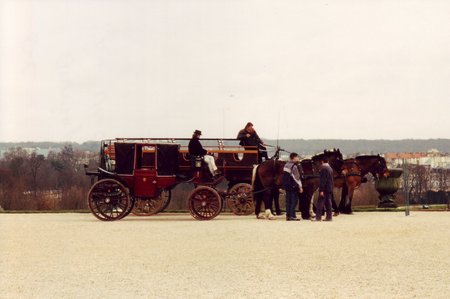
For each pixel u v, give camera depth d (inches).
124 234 868.6
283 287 500.1
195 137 1159.0
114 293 483.5
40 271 577.6
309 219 1118.4
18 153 2573.8
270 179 1132.5
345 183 1251.2
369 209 1403.8
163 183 1145.4
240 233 867.4
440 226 941.8
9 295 478.9
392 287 496.1
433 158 3403.1
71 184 2182.6
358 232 863.1
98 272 570.9
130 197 1149.7
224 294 476.7
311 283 514.3
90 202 1127.0
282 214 1288.1
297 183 1089.4
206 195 1128.2
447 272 556.7
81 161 2615.7
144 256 661.9
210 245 743.1
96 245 750.5
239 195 1176.8
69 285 514.6
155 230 920.9
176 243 764.6
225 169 1191.6
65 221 1109.7
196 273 562.9
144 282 524.7
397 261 614.9
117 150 1141.7
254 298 462.6
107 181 1129.4
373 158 1286.9
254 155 1195.9
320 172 1083.3
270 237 816.3
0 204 1865.2
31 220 1138.7
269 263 610.5
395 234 836.6
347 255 653.9
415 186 2202.3
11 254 680.4
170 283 519.8
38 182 2237.9
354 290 486.0
